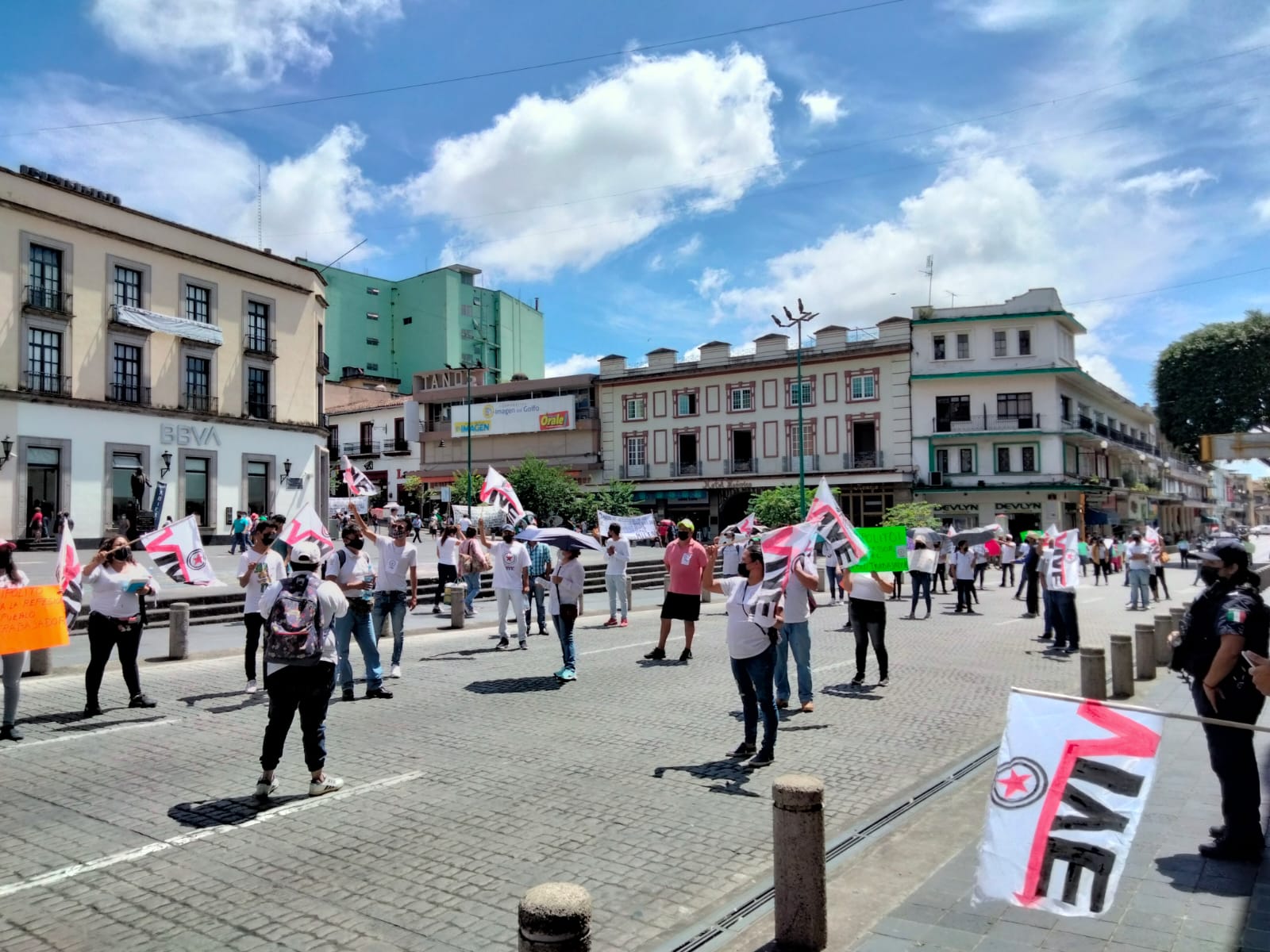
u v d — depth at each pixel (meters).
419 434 59.09
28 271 29.28
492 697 9.58
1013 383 44.97
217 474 35.25
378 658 9.62
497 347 72.00
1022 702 3.87
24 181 29.19
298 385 39.34
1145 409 62.16
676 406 51.91
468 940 4.09
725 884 4.74
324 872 4.89
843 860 5.02
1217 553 4.93
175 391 33.91
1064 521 44.53
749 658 7.07
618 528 16.50
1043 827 3.67
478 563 16.55
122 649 8.84
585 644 13.84
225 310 36.00
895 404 46.00
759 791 6.35
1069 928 4.05
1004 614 19.12
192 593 16.81
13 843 5.32
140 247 32.69
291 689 6.16
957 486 44.91
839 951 3.87
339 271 67.38
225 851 5.19
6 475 28.41
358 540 9.52
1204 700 4.96
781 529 9.26
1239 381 46.06
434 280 68.75
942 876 4.71
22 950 3.99
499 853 5.17
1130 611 20.17
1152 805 5.80
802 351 46.50
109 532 30.44
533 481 45.09
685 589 12.02
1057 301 44.91
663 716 8.72
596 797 6.18
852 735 8.05
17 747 7.48
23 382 29.02
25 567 21.89
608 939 4.11
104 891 4.65
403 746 7.57
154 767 6.89
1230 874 4.66
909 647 13.94
